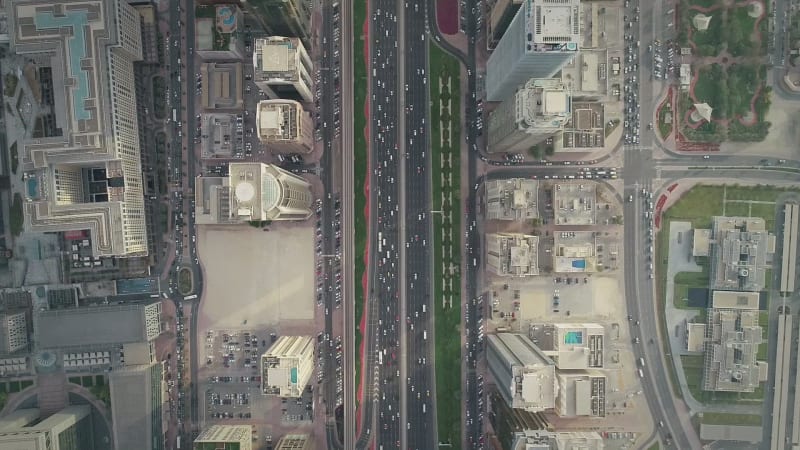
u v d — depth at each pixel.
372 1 194.88
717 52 194.00
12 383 193.75
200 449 174.62
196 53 194.50
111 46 169.62
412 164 194.88
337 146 194.88
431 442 194.00
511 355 163.50
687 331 194.12
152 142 194.12
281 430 194.38
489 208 188.25
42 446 169.88
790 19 194.00
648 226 195.00
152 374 187.25
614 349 194.50
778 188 194.75
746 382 191.00
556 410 179.00
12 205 193.38
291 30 176.50
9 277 194.12
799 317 194.38
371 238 194.88
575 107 190.50
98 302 194.00
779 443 194.50
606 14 194.00
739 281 192.75
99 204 172.50
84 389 194.38
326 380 194.75
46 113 192.38
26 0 166.38
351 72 194.75
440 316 194.62
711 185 195.00
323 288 195.00
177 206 195.12
